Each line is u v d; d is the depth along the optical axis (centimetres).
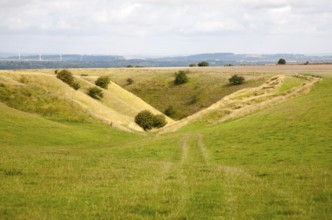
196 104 16425
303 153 3650
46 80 11312
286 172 2653
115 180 2325
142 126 9700
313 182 2227
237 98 9094
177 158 3931
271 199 1802
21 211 1584
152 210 1628
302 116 5297
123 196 1872
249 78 16925
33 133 6025
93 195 1891
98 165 3042
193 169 2891
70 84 12225
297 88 8556
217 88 17125
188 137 5603
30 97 8906
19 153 3822
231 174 2609
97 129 7781
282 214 1562
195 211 1608
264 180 2338
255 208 1644
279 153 3759
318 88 7738
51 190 1995
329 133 4306
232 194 1919
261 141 4450
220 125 6531
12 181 2239
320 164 3147
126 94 14438
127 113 12100
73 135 6488
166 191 1981
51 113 8506
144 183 2214
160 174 2609
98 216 1543
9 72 10888
